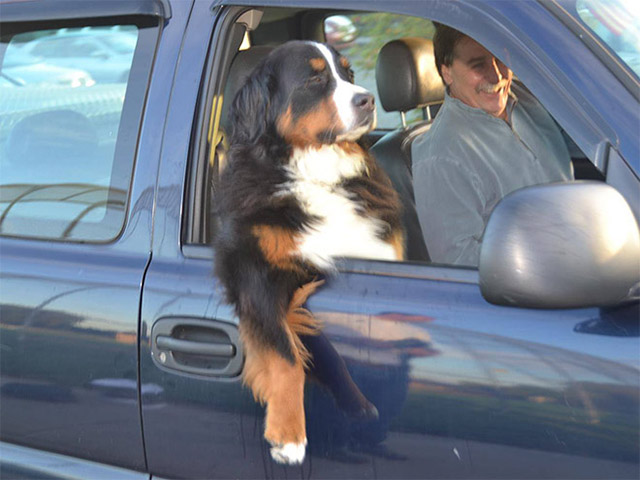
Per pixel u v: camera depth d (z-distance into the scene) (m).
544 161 3.28
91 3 2.94
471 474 2.15
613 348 1.99
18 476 2.88
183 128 2.70
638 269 1.93
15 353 2.81
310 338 2.41
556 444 2.02
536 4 2.33
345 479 2.36
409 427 2.22
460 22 2.37
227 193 2.88
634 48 2.40
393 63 3.68
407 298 2.29
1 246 2.93
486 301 2.18
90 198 2.85
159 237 2.67
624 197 2.03
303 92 3.07
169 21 2.84
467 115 3.17
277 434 2.36
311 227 2.80
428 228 3.16
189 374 2.52
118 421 2.66
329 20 4.07
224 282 2.54
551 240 1.88
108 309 2.63
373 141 4.03
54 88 3.04
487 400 2.11
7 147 3.12
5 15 3.08
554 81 2.19
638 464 1.92
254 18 3.15
